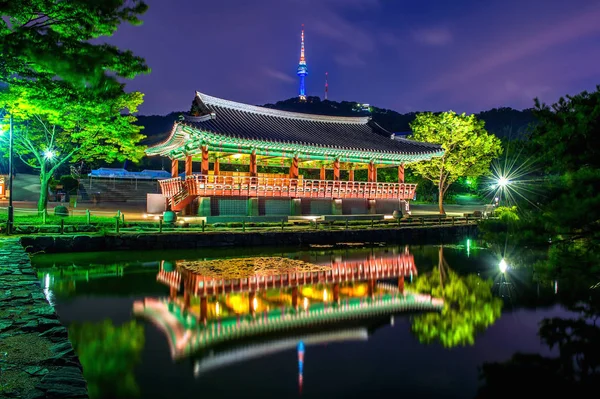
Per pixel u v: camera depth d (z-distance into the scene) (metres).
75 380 5.17
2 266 12.75
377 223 34.00
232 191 30.73
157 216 32.12
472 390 7.39
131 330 9.97
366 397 7.02
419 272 19.23
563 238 7.00
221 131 29.19
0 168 59.03
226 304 12.63
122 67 12.20
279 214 33.44
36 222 23.77
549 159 7.82
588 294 14.73
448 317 11.94
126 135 27.20
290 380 7.62
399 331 10.65
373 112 169.62
